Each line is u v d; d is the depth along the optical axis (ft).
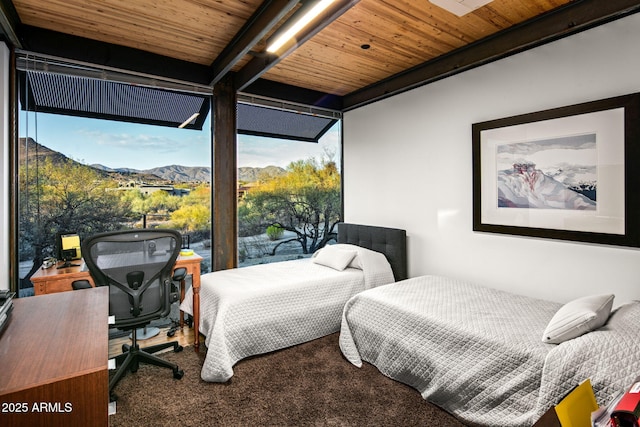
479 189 9.80
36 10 7.85
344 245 12.61
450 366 6.55
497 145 9.34
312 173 15.16
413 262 11.96
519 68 8.90
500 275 9.47
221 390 7.27
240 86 11.69
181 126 12.14
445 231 10.87
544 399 5.08
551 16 7.97
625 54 7.16
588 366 4.80
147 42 9.57
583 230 7.77
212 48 9.96
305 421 6.28
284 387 7.38
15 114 8.68
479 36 9.18
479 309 7.51
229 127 12.11
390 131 12.71
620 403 2.71
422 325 7.24
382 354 7.95
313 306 9.75
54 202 9.89
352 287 10.62
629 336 4.94
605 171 7.40
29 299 4.61
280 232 14.55
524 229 8.84
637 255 7.06
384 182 13.01
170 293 7.97
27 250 9.30
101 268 7.07
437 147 11.04
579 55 7.82
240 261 13.67
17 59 8.68
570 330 5.51
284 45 8.95
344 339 8.77
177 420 6.30
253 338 8.66
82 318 3.96
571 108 7.88
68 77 9.64
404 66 11.38
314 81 12.89
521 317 6.98
